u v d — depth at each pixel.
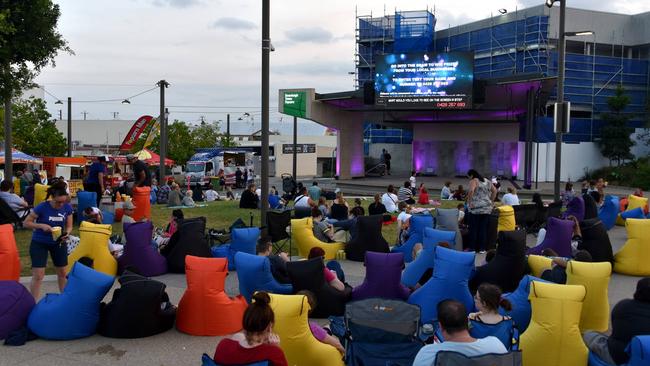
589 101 46.41
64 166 39.88
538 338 6.17
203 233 11.38
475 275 9.21
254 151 57.00
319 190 24.52
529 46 45.25
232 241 11.45
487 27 49.59
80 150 73.38
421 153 46.91
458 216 13.31
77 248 10.02
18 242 13.71
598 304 7.86
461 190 26.25
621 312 6.02
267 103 11.73
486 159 43.81
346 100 40.56
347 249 12.64
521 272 9.09
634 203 18.38
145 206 16.89
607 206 17.62
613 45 48.03
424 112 42.62
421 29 53.47
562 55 17.17
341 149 44.38
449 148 45.62
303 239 12.62
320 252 8.60
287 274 8.20
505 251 9.04
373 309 5.97
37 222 8.41
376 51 56.66
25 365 6.46
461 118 43.91
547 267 8.88
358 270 11.73
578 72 46.06
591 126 45.91
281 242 14.41
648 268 11.45
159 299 7.44
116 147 80.38
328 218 15.94
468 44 51.50
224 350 4.67
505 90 36.16
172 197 22.30
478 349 4.45
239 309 7.69
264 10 11.45
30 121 50.19
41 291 9.51
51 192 8.45
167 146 62.16
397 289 8.17
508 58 47.19
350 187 39.97
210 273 7.57
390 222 17.59
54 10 17.36
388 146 55.50
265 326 4.70
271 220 12.98
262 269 8.02
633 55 49.47
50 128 51.81
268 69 11.69
